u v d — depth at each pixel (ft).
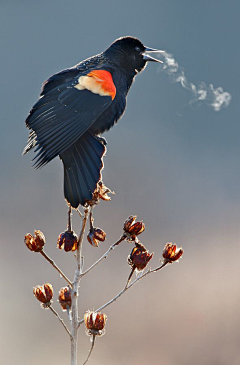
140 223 19.67
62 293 19.99
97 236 19.88
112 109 22.99
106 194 20.20
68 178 20.72
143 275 19.74
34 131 21.22
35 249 19.20
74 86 21.88
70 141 20.89
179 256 19.86
